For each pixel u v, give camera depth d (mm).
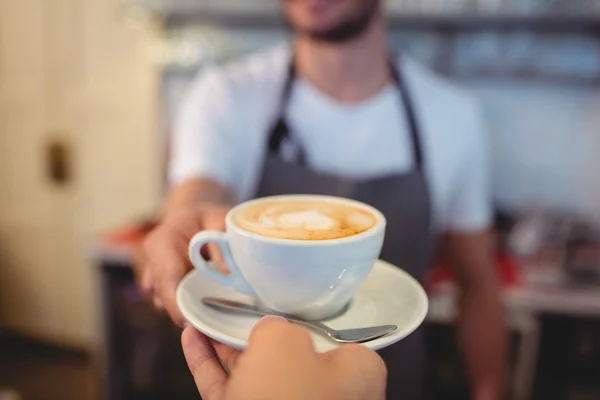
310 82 1002
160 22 1767
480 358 1044
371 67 977
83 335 2318
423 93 1006
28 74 2145
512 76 1640
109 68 2023
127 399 1515
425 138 975
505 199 1762
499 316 1052
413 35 1620
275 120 979
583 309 1212
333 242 396
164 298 490
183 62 1775
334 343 402
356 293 489
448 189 1007
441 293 1252
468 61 1607
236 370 333
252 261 415
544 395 1261
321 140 976
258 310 450
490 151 1737
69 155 2158
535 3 1353
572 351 1234
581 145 1685
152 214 1882
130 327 1494
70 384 2064
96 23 2002
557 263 1394
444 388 1314
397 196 900
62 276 2295
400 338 386
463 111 1014
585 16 1336
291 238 405
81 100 2090
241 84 1004
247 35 1717
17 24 2107
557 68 1555
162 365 1490
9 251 2330
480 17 1406
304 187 907
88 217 2199
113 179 2123
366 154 974
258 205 481
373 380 335
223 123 964
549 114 1681
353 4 877
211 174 902
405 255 915
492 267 1075
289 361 320
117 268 1479
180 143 983
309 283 411
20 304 2371
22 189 2262
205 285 481
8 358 2236
